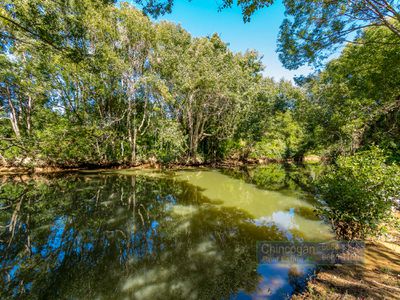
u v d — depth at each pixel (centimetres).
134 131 1928
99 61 1177
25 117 1730
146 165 1995
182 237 652
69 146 1583
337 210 586
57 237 636
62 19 926
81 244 600
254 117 2719
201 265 505
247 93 2205
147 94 1975
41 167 1549
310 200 1052
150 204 959
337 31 655
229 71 2052
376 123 1241
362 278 376
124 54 1753
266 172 2036
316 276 412
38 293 408
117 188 1213
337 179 648
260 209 916
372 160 621
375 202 511
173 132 1986
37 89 1497
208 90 1919
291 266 467
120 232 679
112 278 459
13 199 970
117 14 1571
